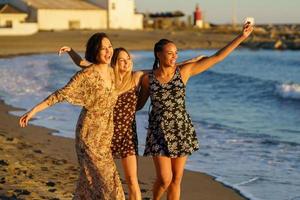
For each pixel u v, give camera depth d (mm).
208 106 19344
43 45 55125
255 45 71562
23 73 31484
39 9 69188
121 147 6066
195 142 6176
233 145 12195
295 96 21250
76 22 73000
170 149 6008
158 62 6172
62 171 9102
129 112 6031
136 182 6188
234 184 8891
